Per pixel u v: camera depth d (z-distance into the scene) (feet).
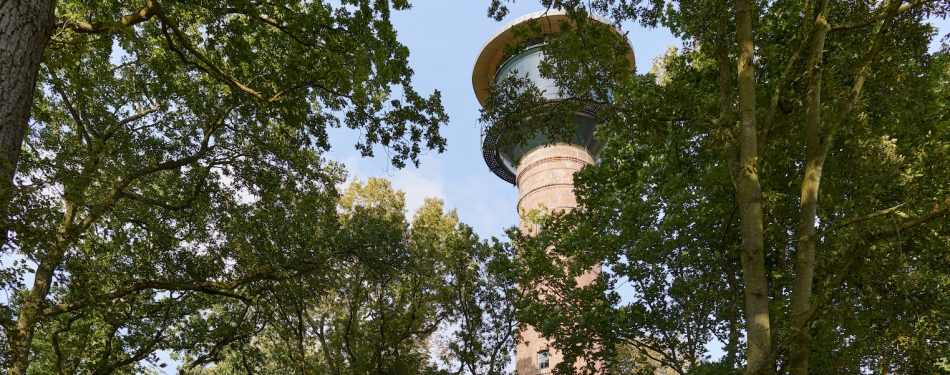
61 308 46.57
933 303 33.14
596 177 55.72
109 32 38.27
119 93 57.31
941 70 39.11
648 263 53.26
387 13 47.11
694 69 48.52
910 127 38.75
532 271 56.95
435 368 74.59
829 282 29.37
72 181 29.84
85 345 64.95
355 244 68.08
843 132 35.12
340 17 46.57
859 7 35.70
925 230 30.14
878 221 29.09
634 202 53.36
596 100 37.96
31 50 22.18
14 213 22.06
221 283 55.67
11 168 21.02
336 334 75.00
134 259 59.47
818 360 36.24
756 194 28.27
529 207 103.40
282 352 82.64
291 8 46.96
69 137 55.67
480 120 39.24
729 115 31.50
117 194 51.24
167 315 65.10
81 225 47.19
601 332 50.93
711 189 45.85
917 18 33.01
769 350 25.68
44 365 63.00
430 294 76.07
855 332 31.83
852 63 36.01
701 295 48.85
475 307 71.87
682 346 51.80
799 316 26.58
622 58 37.40
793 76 37.24
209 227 62.39
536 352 89.20
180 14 49.03
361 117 49.93
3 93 21.01
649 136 36.58
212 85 56.59
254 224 61.46
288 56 50.08
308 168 63.21
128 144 55.11
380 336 73.00
